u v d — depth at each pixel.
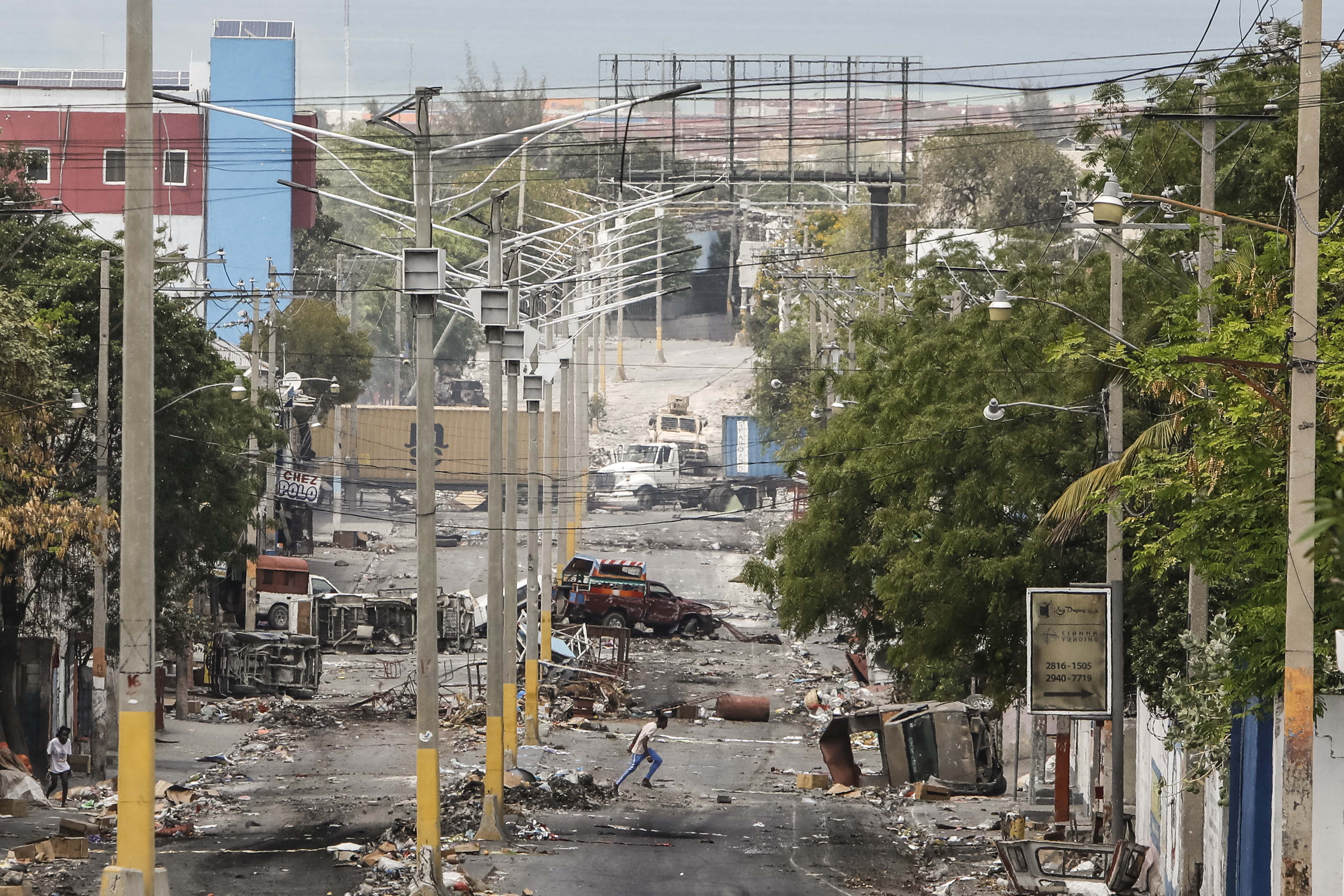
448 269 120.00
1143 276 110.19
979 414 106.00
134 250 58.16
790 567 129.38
